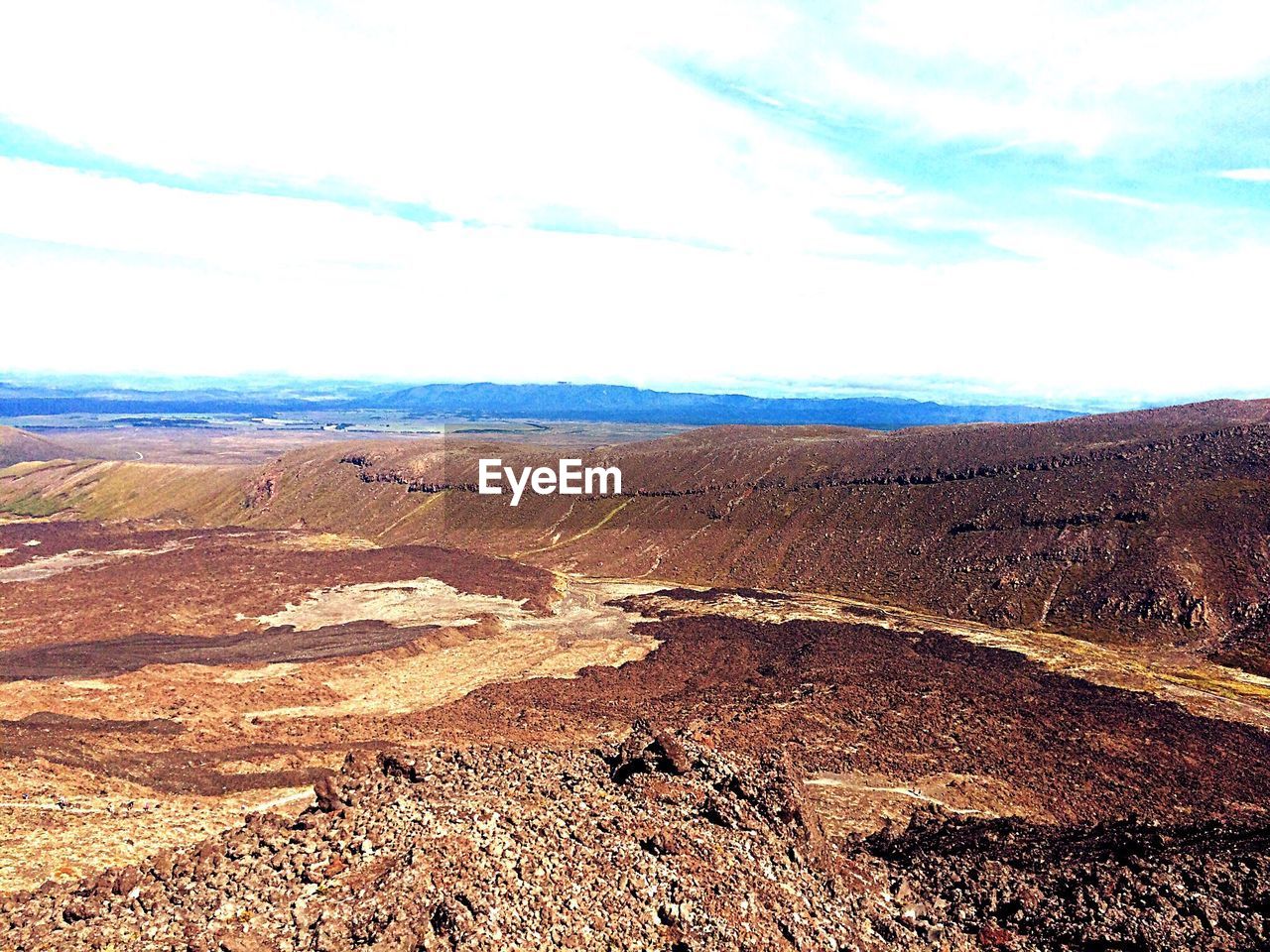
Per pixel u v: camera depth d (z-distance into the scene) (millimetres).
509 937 15969
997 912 24828
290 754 44000
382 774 26391
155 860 20719
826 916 21062
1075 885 25719
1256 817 35656
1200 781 42875
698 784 26297
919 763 44625
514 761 27500
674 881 19922
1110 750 47281
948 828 34812
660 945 17578
